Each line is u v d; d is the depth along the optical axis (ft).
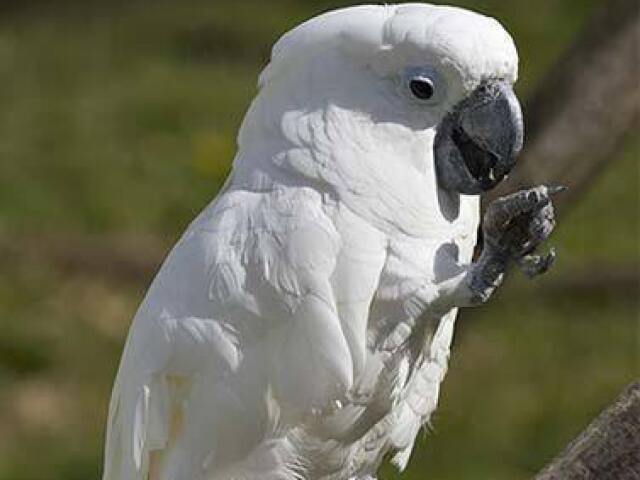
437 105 25.26
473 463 48.55
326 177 25.05
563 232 60.29
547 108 34.55
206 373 26.20
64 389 51.96
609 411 22.95
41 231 59.82
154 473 27.63
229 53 74.43
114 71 72.95
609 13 34.30
